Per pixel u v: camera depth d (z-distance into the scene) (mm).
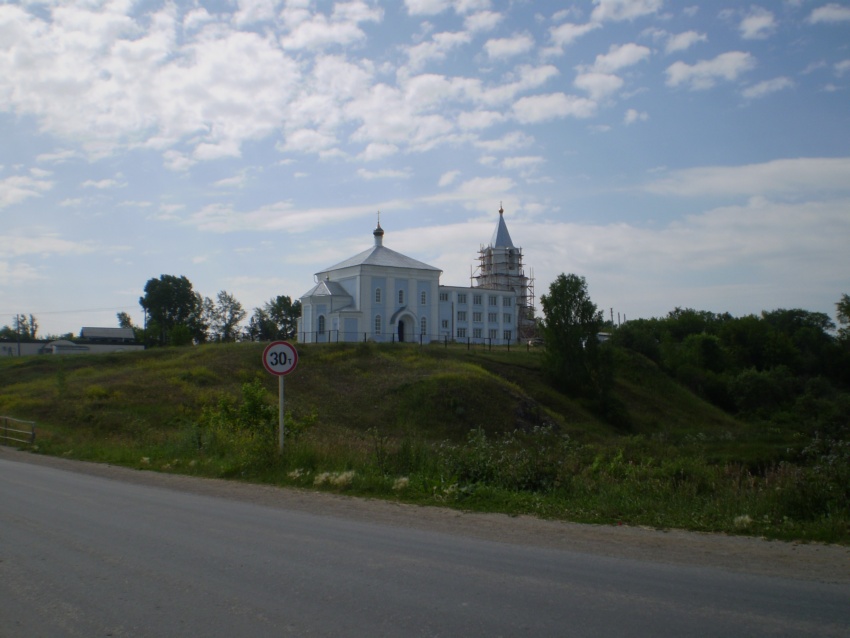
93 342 104188
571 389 56062
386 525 9938
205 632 5590
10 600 6438
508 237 107688
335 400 45094
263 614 5984
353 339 73625
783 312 110875
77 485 14406
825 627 5688
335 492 13094
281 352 16250
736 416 64875
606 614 5961
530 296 109062
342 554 8078
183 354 56750
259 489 13641
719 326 102938
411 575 7156
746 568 7535
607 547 8555
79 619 5926
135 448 21406
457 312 94500
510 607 6137
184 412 36312
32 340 111312
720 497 11625
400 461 14812
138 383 43219
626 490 12336
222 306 111938
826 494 10383
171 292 104500
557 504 11430
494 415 44219
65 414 35188
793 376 72000
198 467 16719
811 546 8633
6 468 18188
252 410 19531
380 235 81438
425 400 44625
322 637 5449
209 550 8289
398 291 77500
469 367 53406
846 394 64250
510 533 9391
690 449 26953
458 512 11039
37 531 9445
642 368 66062
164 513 10875
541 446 16781
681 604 6238
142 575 7207
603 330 89312
